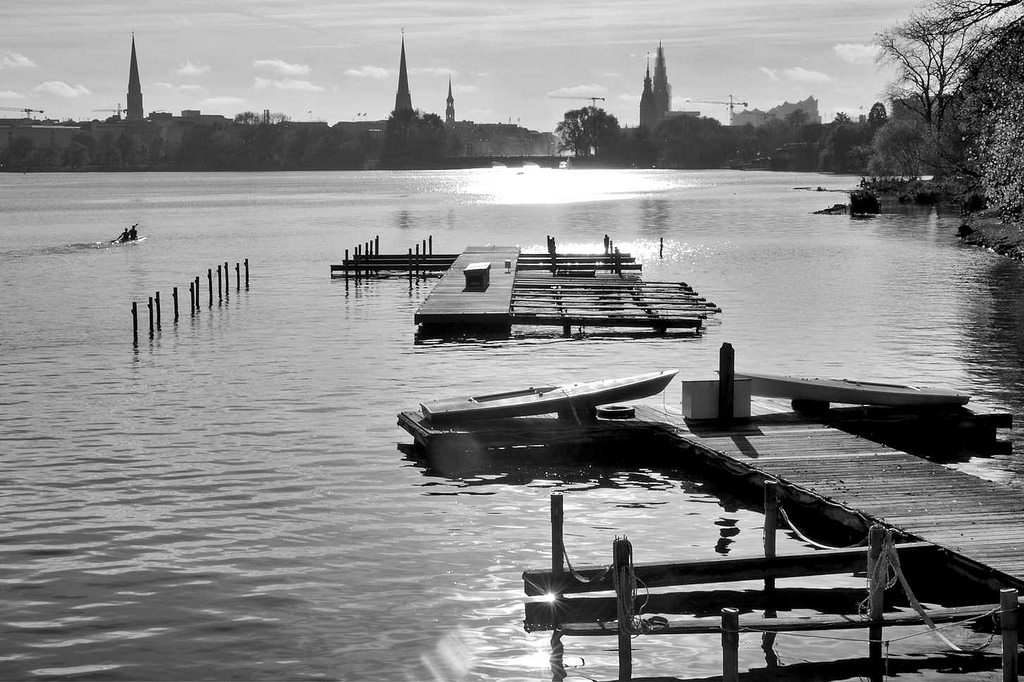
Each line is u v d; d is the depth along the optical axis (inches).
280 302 2153.1
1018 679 566.6
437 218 4849.9
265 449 1037.2
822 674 588.7
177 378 1382.9
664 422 1045.2
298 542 786.2
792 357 1494.8
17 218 5064.0
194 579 718.5
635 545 787.4
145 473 956.0
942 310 1898.4
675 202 6033.5
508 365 1471.5
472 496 901.8
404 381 1363.2
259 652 619.5
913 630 636.7
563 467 992.9
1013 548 676.1
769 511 658.8
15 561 748.0
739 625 577.3
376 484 931.3
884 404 1077.8
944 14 2042.3
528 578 649.6
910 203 5157.5
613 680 587.8
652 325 1729.8
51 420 1154.7
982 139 2568.9
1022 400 1221.1
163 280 2534.5
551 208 5541.3
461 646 626.5
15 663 606.5
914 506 770.8
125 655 616.1
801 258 2842.0
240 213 5413.4
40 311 2020.2
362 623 655.1
